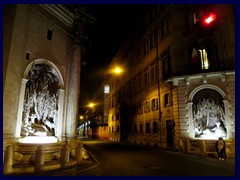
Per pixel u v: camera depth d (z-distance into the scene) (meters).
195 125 17.92
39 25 12.80
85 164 11.07
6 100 9.90
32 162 9.62
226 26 18.34
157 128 23.62
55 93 13.64
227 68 16.98
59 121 13.45
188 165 11.22
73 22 15.55
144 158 14.23
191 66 19.48
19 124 10.59
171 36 21.75
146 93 27.66
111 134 45.28
